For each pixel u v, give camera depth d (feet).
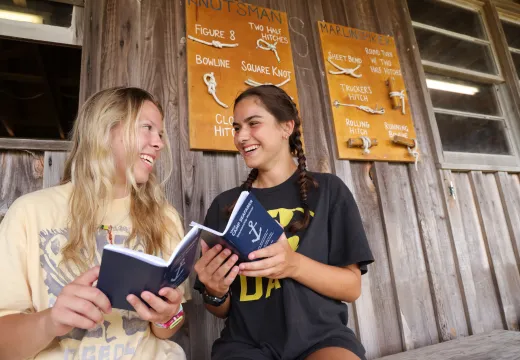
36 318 2.48
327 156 6.80
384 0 8.72
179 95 5.79
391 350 6.26
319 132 6.86
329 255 3.76
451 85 9.27
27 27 5.24
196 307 5.12
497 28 9.96
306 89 7.00
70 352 2.81
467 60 9.59
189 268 2.92
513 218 8.43
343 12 8.07
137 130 3.47
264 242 3.07
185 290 3.83
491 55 9.95
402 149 7.48
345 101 7.22
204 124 5.74
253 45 6.56
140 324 3.18
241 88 6.19
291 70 6.79
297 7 7.47
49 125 13.30
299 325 3.24
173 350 3.34
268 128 4.08
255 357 3.21
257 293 3.66
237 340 3.57
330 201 3.98
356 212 3.84
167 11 6.11
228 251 3.02
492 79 9.62
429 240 7.21
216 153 5.89
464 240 7.63
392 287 6.66
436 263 7.13
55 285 2.86
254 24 6.70
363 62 7.75
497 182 8.64
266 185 4.32
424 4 9.48
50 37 5.32
